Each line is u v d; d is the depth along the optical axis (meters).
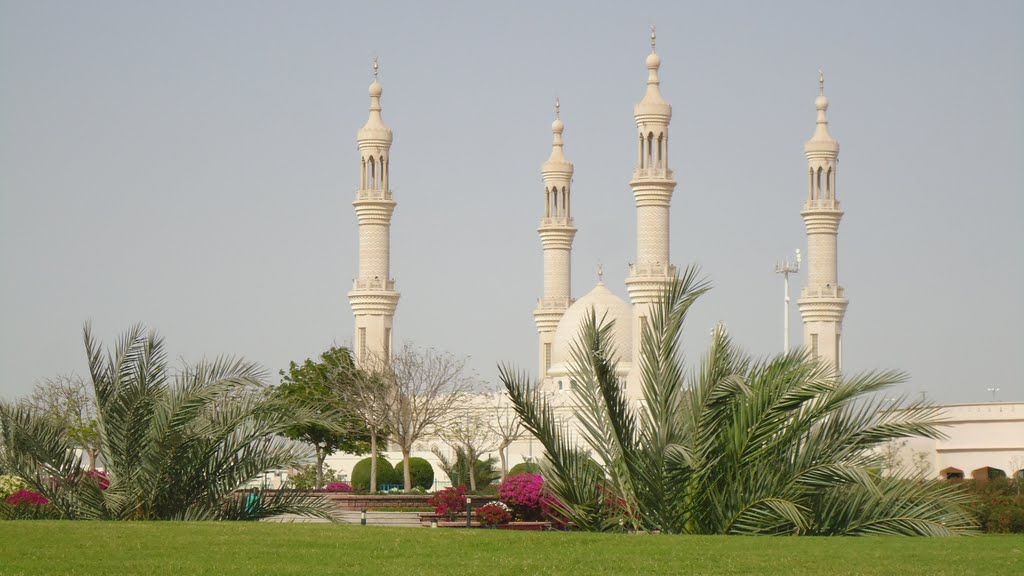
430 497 61.41
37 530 29.38
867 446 31.95
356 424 82.38
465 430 95.75
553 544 27.09
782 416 31.44
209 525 31.12
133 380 35.72
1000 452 90.81
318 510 36.56
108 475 37.75
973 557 25.00
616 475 32.81
